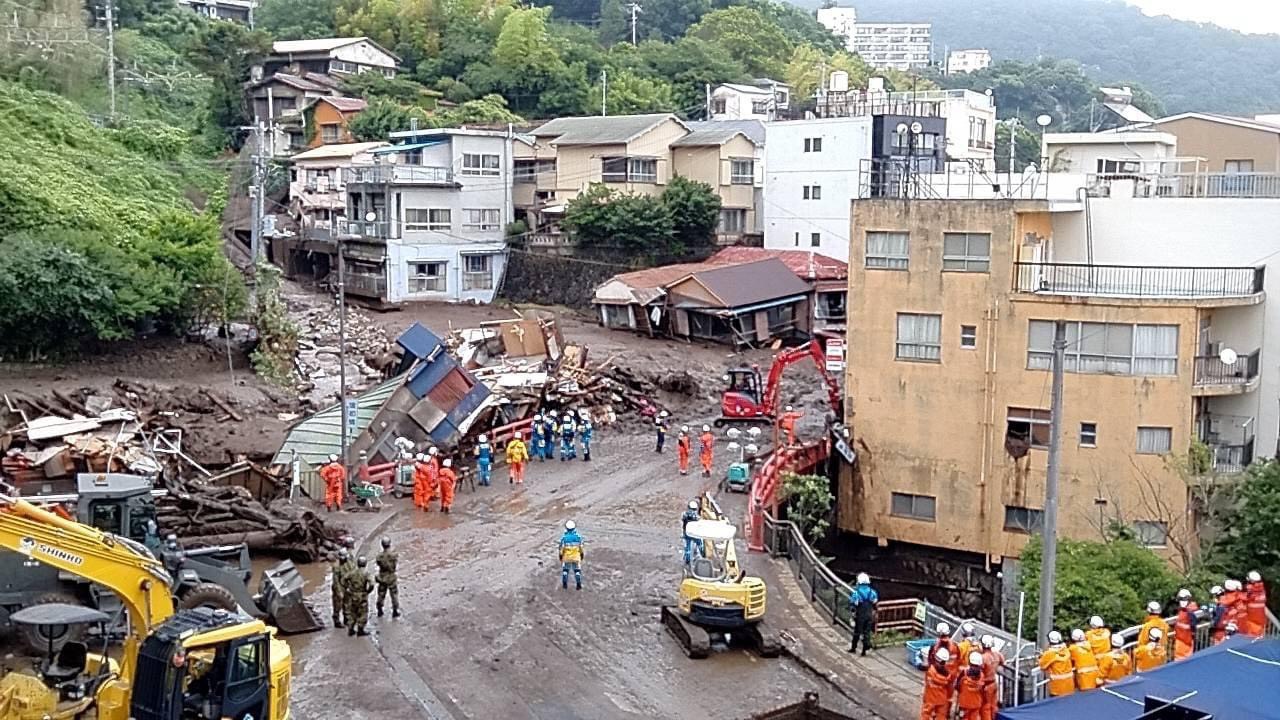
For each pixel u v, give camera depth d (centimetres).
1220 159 5288
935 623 2673
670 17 14000
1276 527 3075
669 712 2230
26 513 1794
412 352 4541
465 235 7875
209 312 5412
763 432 4853
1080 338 3812
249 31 10300
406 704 2206
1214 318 3906
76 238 5069
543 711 2216
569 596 2873
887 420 4144
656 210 7619
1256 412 3897
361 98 9756
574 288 7738
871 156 7394
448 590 2892
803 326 6894
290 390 5116
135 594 1858
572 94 10388
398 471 3828
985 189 4753
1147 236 4034
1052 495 2348
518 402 4556
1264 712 1781
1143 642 2197
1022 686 2105
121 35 8856
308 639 2528
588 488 3950
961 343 4000
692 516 3041
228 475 3516
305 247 8144
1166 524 3694
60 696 1786
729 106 10394
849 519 4231
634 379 5347
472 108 9588
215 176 7931
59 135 6419
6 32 7138
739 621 2539
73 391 4344
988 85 15138
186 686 1678
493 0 12175
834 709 2262
